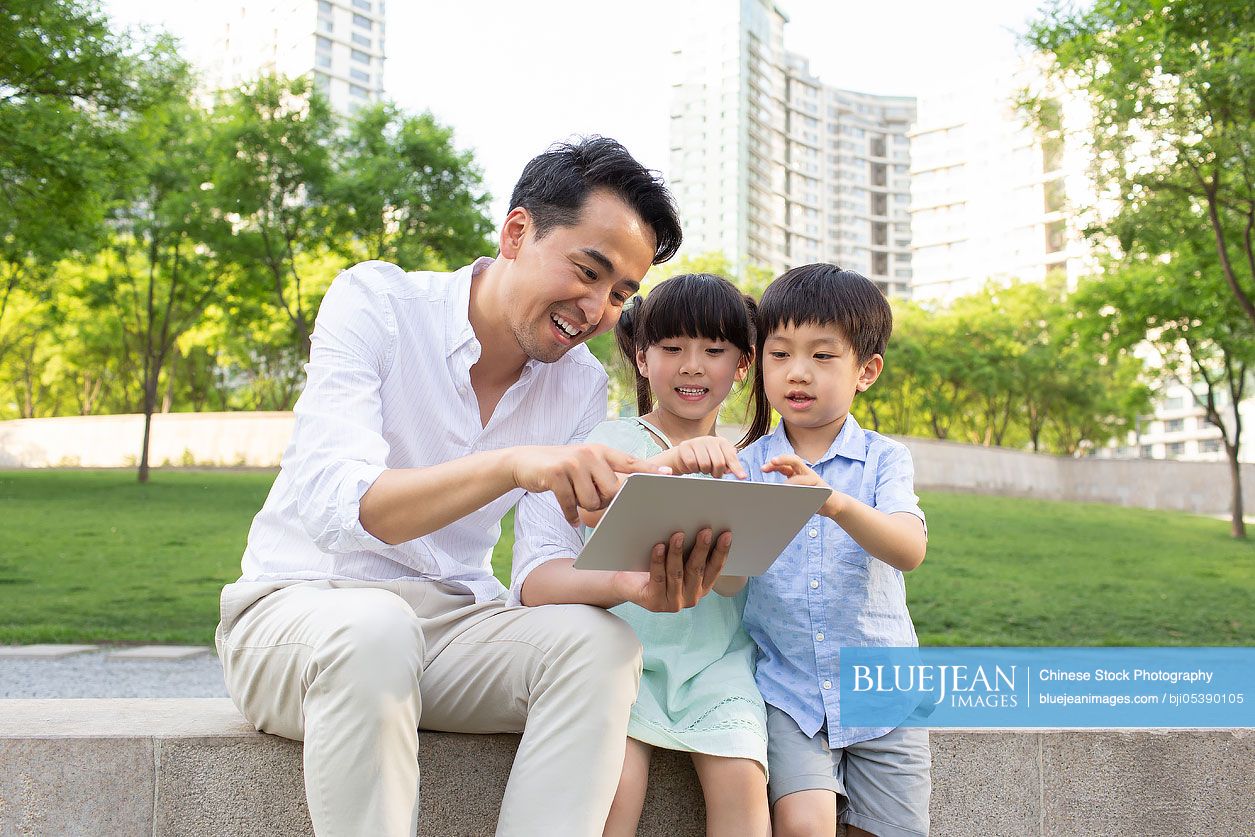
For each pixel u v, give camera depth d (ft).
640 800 6.14
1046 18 38.06
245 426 79.30
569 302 6.22
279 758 6.33
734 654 6.82
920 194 173.68
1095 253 49.47
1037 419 98.37
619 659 5.30
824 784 6.16
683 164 162.61
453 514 5.27
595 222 6.08
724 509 4.97
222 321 76.54
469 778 6.42
